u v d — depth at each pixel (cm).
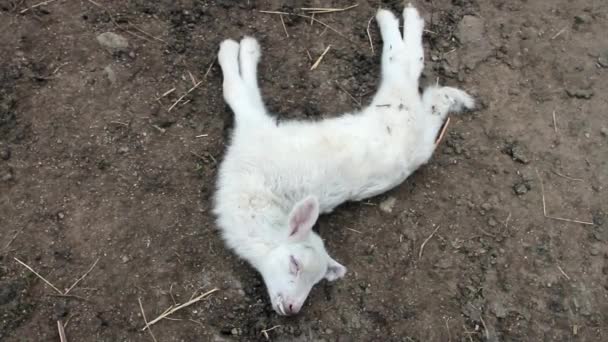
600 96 125
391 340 102
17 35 112
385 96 114
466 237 111
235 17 122
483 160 118
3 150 103
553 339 105
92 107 109
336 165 105
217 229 105
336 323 103
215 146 111
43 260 98
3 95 107
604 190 117
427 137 114
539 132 121
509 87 125
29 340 93
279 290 96
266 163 105
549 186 117
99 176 105
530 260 110
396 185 113
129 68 114
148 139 109
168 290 99
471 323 105
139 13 119
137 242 102
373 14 128
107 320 96
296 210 96
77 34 114
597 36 131
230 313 100
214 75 117
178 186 107
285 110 116
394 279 107
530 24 131
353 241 109
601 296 108
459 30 128
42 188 102
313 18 126
